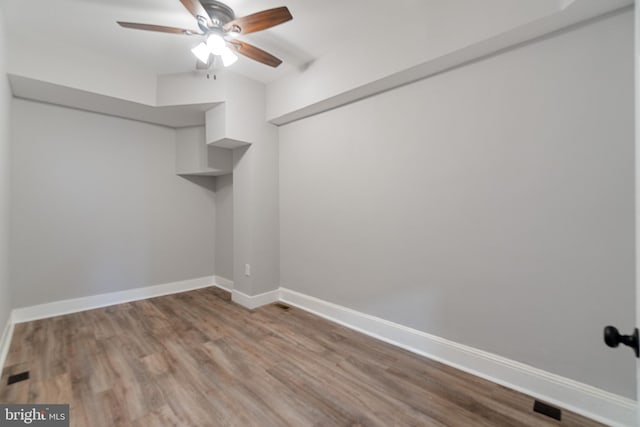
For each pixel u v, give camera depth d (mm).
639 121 809
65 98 2975
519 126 1844
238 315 3146
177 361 2219
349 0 2076
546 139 1751
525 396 1803
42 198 3076
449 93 2146
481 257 2008
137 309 3340
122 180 3596
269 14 1872
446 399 1786
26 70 2523
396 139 2461
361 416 1650
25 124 2977
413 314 2373
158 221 3883
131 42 2648
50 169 3121
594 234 1614
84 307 3322
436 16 2014
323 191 3074
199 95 3143
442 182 2188
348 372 2076
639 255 804
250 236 3354
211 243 4367
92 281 3381
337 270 2955
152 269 3830
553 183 1731
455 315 2137
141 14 2230
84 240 3334
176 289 4027
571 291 1686
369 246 2672
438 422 1602
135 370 2096
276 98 3285
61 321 2984
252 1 2064
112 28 2428
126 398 1792
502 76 1906
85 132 3332
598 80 1592
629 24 1511
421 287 2322
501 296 1928
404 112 2408
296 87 3055
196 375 2037
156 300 3674
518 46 1845
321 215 3104
